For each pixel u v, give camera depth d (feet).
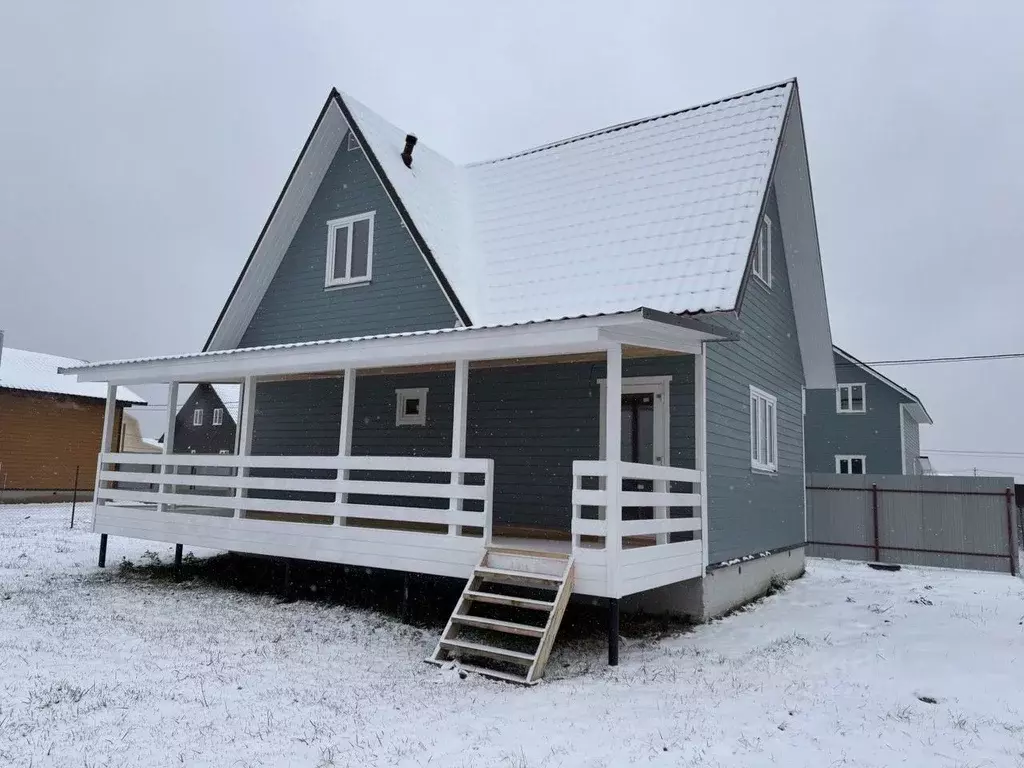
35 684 22.76
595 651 28.71
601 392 38.06
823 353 56.03
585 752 18.30
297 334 48.70
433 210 46.19
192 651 27.32
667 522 30.66
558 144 53.11
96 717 20.12
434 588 34.78
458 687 23.76
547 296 39.22
